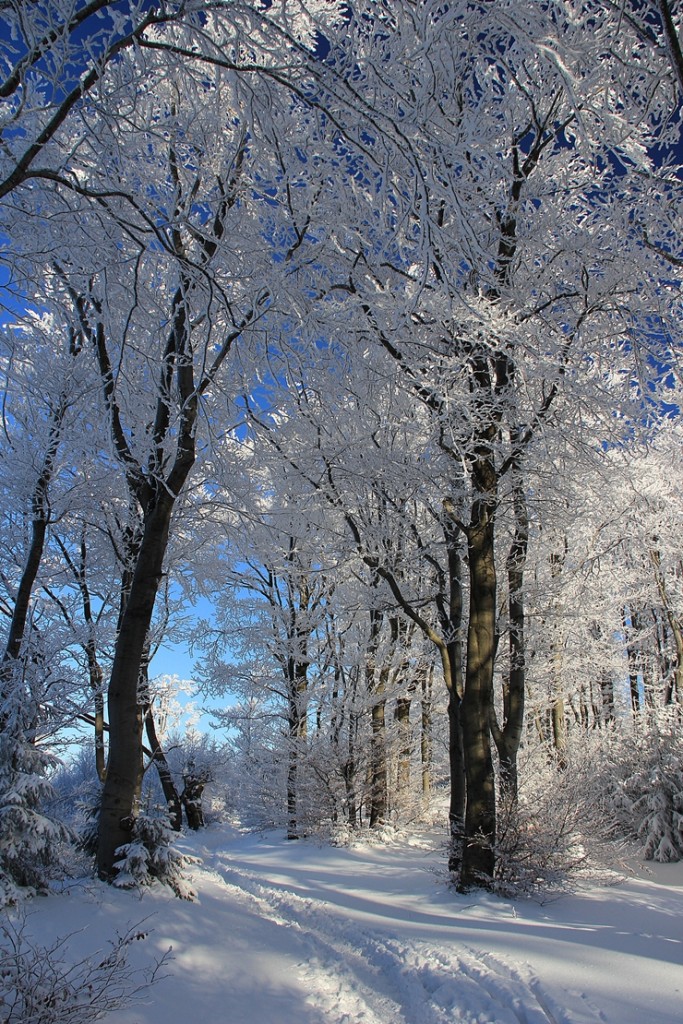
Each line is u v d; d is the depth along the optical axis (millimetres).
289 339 5559
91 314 5867
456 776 9539
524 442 8438
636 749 13133
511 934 5652
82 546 12719
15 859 4887
